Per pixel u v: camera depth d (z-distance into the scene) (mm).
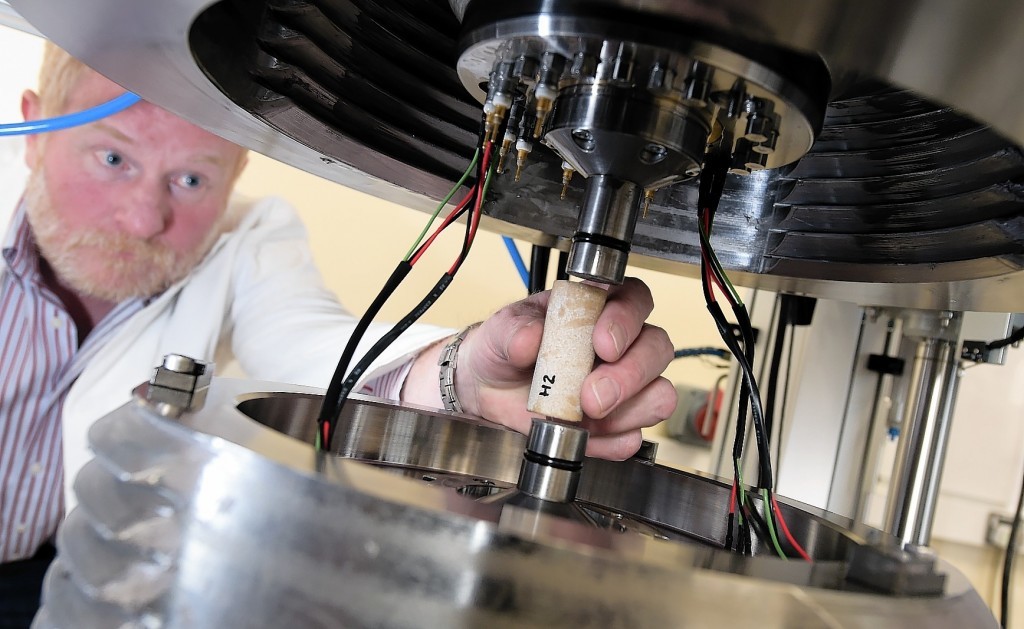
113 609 250
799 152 329
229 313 1030
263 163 1025
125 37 333
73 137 939
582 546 230
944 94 269
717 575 232
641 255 525
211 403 334
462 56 330
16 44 899
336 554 231
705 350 1028
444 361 634
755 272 525
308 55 398
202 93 387
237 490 250
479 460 542
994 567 1219
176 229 995
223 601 235
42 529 949
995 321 713
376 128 464
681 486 510
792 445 794
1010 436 1213
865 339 798
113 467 274
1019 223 380
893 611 250
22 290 939
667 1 262
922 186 415
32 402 947
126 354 994
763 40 277
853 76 325
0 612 848
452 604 221
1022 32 221
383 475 267
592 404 431
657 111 300
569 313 377
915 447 704
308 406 464
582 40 284
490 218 520
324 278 1034
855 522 424
